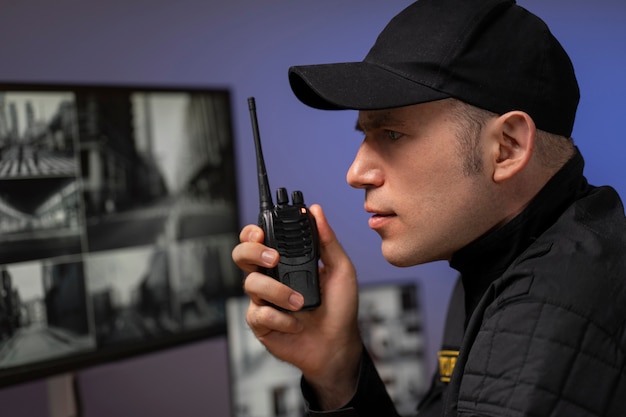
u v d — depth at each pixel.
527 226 0.71
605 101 1.94
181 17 1.69
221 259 1.41
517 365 0.59
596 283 0.62
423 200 0.70
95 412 1.57
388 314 1.62
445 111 0.68
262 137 1.78
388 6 1.89
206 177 1.39
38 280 1.16
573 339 0.59
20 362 1.13
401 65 0.69
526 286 0.64
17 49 1.50
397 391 1.61
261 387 1.46
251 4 1.76
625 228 0.72
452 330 0.95
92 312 1.22
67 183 1.20
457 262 0.76
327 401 0.92
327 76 0.70
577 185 0.75
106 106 1.25
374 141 0.72
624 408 0.59
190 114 1.37
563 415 0.57
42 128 1.17
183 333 1.35
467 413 0.61
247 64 1.76
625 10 1.95
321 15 1.83
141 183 1.30
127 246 1.27
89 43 1.59
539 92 0.69
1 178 1.12
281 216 0.83
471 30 0.68
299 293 0.81
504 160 0.68
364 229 1.89
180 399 1.68
